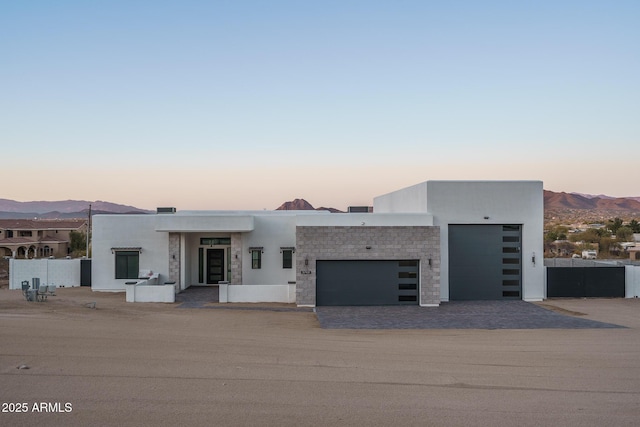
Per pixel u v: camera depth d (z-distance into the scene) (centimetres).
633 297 2625
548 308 2309
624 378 1094
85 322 1617
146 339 1372
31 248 6525
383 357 1264
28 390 910
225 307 2270
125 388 935
